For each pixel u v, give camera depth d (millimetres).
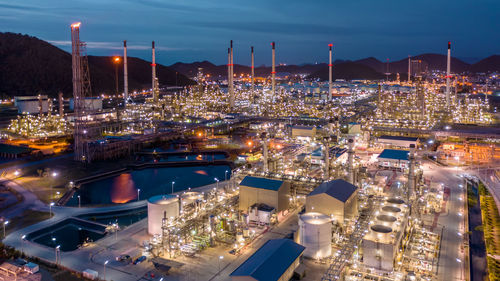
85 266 68375
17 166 145000
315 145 166500
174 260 69750
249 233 78750
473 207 98125
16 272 63969
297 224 85750
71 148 174625
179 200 86125
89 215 96125
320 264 68125
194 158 169250
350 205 83812
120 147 170125
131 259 69938
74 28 150625
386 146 170375
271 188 88438
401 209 78750
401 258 66750
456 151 156500
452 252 71750
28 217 92688
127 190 125750
